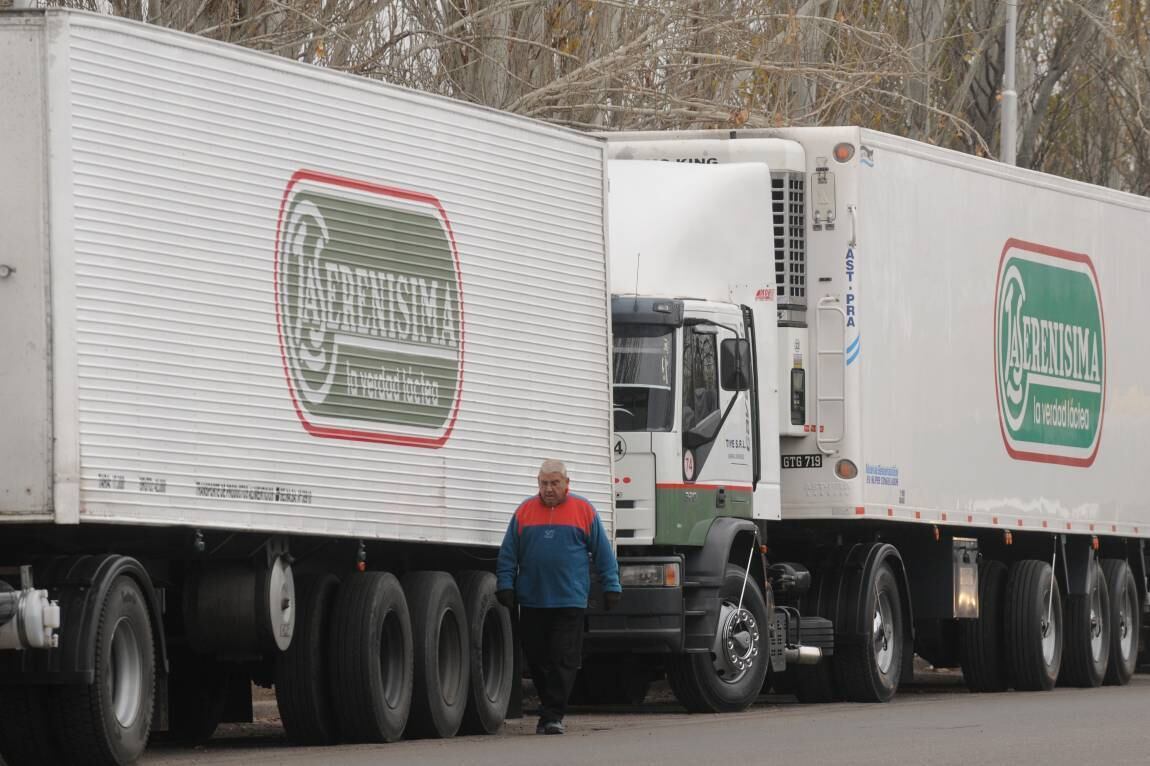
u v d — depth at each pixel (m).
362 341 31.42
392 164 32.25
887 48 56.03
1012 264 49.06
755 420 40.69
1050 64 90.00
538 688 34.41
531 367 35.31
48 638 25.70
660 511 38.47
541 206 35.78
